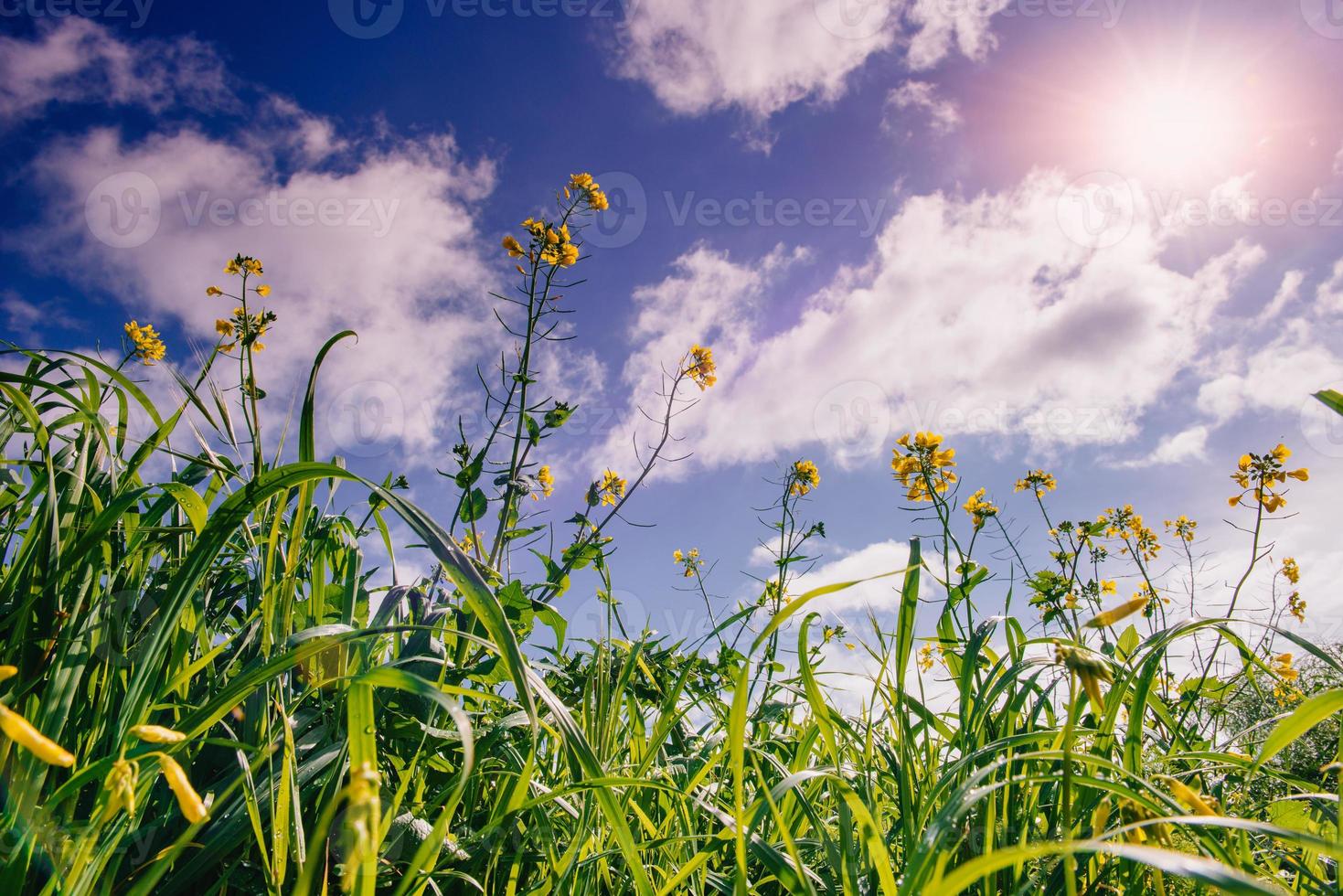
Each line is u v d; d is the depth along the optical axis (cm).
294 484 99
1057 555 320
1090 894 104
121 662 111
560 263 275
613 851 122
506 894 123
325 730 126
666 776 155
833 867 109
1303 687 267
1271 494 250
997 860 61
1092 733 118
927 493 185
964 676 135
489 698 148
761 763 167
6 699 90
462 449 258
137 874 94
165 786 107
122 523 123
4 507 128
